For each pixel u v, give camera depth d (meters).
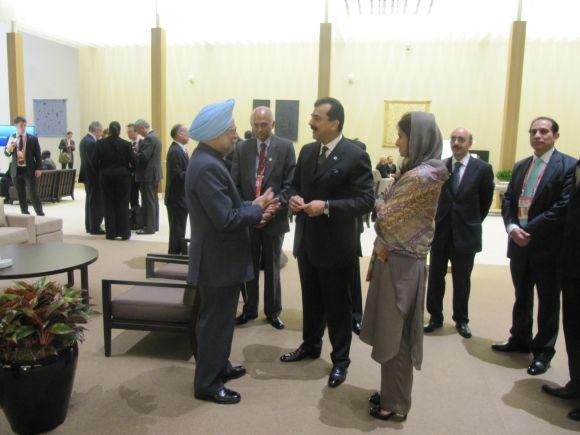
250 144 3.43
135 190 7.11
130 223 6.69
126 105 12.45
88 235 6.66
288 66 11.57
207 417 2.23
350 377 2.69
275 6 9.59
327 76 8.98
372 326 2.22
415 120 2.04
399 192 2.06
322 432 2.14
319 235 2.52
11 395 1.98
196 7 9.70
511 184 3.05
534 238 2.75
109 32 11.08
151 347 3.01
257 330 3.38
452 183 3.26
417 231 2.08
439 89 11.08
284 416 2.26
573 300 2.38
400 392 2.20
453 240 3.25
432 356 3.01
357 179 2.49
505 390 2.58
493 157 11.03
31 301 2.03
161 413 2.26
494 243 6.93
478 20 9.88
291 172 3.38
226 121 2.16
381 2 9.73
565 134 10.81
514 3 9.25
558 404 2.44
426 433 2.16
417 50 11.02
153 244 6.12
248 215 2.22
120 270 4.80
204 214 2.20
